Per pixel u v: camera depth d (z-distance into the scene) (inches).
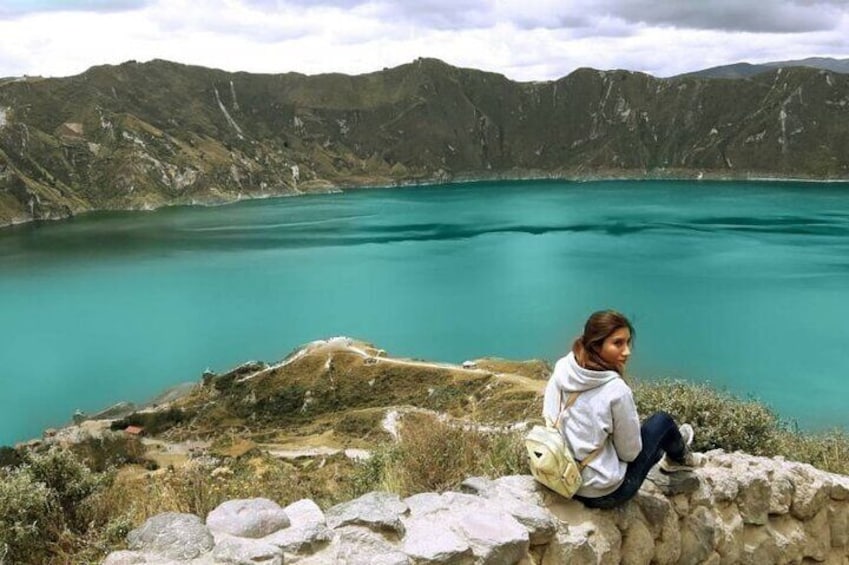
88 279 7052.2
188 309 5802.2
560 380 232.2
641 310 5083.7
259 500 222.2
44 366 4404.5
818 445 500.1
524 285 6141.7
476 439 337.7
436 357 4377.5
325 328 5118.1
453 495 233.9
